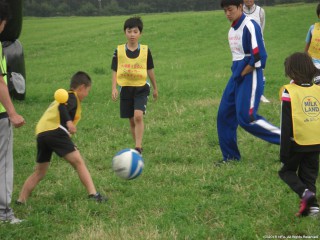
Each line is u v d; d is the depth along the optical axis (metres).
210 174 6.75
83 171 5.97
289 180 5.23
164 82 15.27
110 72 18.58
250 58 6.86
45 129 5.80
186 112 10.70
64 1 78.00
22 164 7.63
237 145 7.99
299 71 5.11
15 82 8.74
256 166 7.01
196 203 5.77
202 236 4.95
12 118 4.94
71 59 22.48
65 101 5.65
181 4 72.50
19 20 12.24
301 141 5.04
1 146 5.25
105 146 8.40
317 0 53.62
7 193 5.34
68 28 34.81
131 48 8.09
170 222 5.28
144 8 74.38
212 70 17.83
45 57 23.48
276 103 11.33
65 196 6.16
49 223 5.38
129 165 5.79
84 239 4.97
